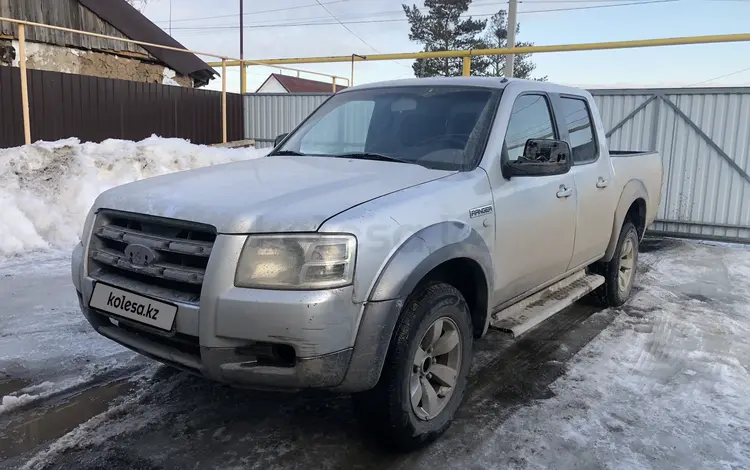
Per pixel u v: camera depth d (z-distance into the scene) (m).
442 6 42.38
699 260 8.16
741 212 9.88
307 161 3.73
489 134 3.62
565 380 4.03
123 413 3.39
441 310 3.04
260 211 2.65
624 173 5.44
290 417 3.41
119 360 4.07
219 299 2.54
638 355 4.50
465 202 3.22
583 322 5.28
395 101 4.15
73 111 12.40
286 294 2.51
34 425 3.23
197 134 15.45
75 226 7.48
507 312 3.96
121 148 8.95
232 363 2.58
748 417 3.55
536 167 3.57
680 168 10.28
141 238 2.84
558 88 4.59
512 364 4.29
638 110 10.51
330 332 2.54
